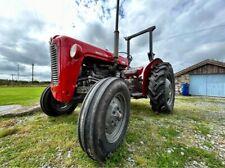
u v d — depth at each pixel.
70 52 2.00
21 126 2.47
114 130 1.73
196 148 1.85
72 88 2.03
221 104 5.52
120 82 1.79
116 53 2.53
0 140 1.98
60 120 2.71
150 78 3.13
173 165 1.51
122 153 1.66
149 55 3.57
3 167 1.45
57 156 1.61
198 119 3.09
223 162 1.61
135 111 3.51
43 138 2.00
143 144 1.89
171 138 2.09
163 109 3.21
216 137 2.22
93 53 2.28
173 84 3.61
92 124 1.38
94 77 2.28
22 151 1.71
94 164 1.47
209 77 10.05
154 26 3.50
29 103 4.68
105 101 1.50
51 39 2.14
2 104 4.50
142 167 1.46
